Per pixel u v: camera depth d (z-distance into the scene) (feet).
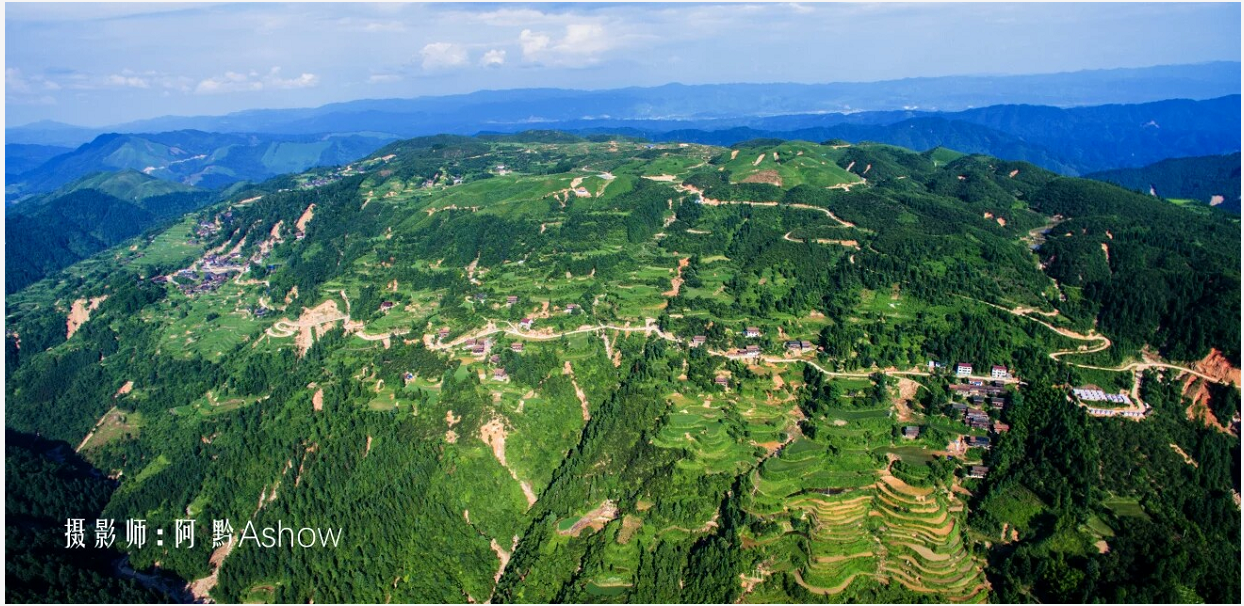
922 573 550.36
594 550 585.63
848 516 588.50
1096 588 528.22
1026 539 573.74
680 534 589.73
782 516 590.14
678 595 548.31
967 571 554.46
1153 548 547.49
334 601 589.73
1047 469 613.52
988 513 592.60
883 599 536.42
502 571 611.47
